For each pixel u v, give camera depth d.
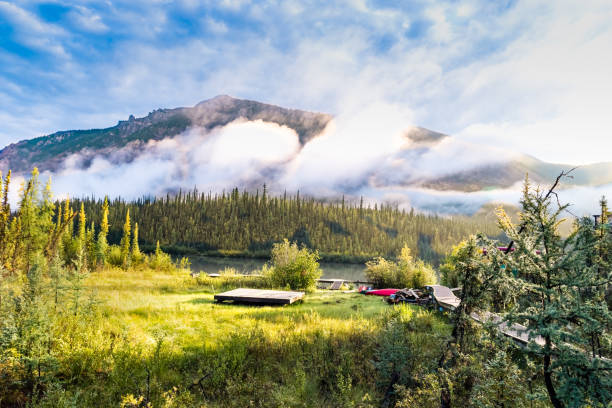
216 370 7.57
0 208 20.67
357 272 70.75
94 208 195.50
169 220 199.50
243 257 163.00
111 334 9.56
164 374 7.44
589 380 3.33
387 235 193.62
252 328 10.73
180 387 6.77
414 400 6.45
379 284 26.30
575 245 3.87
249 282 23.52
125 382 6.82
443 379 5.92
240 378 7.52
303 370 7.99
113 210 196.62
